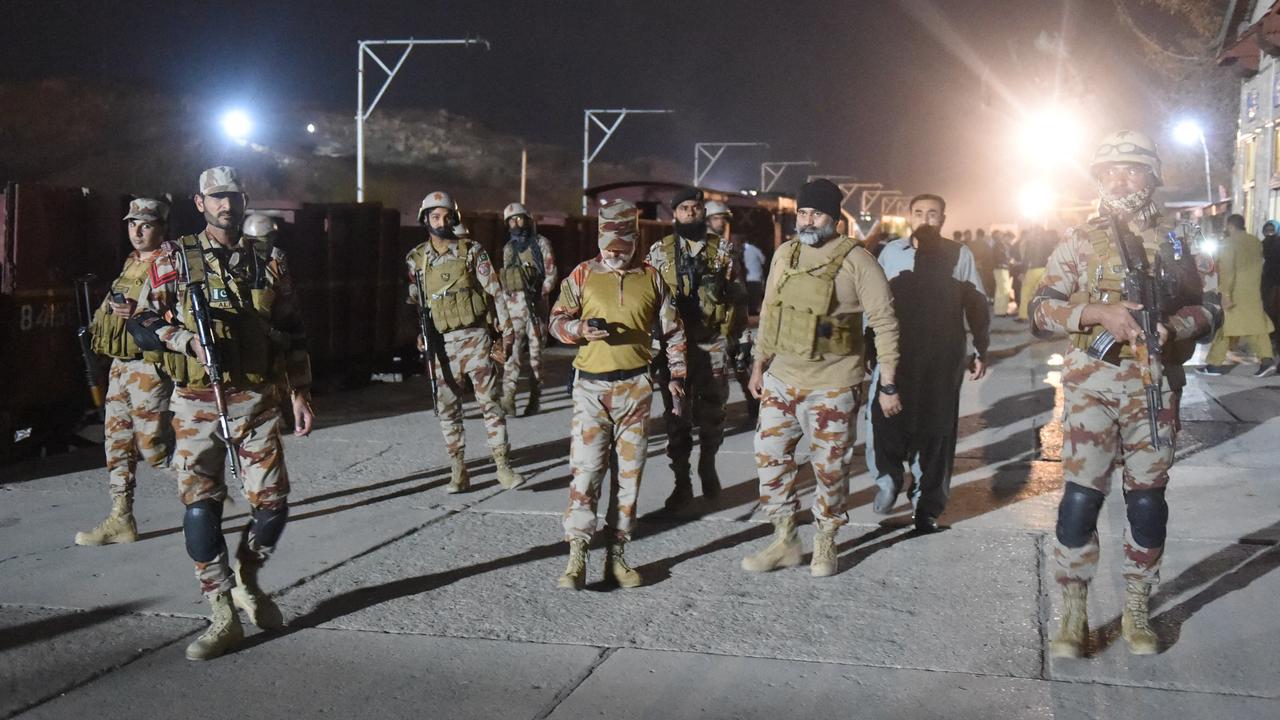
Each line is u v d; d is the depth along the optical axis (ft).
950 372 20.18
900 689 13.85
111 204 32.53
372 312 44.50
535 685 14.15
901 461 21.39
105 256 32.45
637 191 94.48
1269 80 69.15
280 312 15.90
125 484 20.84
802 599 17.28
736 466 27.14
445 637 15.85
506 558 19.71
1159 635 15.40
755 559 18.74
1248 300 42.70
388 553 20.06
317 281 40.88
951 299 20.11
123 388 20.70
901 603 17.01
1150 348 13.75
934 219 20.31
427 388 44.09
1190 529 20.56
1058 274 14.69
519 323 35.45
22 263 29.09
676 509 22.80
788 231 106.83
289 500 24.16
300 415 16.28
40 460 29.07
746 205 99.04
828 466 18.06
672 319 18.58
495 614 16.79
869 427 21.56
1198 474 25.11
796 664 14.70
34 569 19.19
